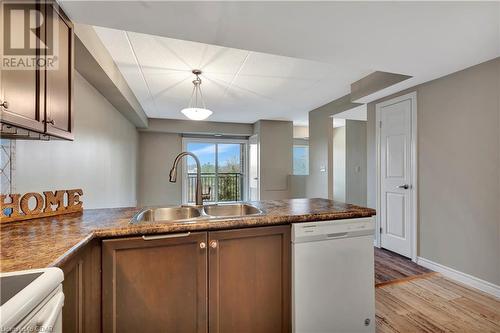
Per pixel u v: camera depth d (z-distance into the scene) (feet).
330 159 14.90
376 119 11.45
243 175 23.00
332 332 5.13
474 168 7.79
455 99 8.29
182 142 21.43
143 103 14.69
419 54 7.04
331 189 14.92
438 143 8.83
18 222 4.47
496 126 7.25
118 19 5.25
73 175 8.13
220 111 16.84
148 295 4.17
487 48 6.69
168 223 4.34
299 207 6.03
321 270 5.06
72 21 5.27
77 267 3.53
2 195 4.43
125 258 4.05
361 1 4.75
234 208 6.63
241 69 9.78
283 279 4.94
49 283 2.47
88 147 9.28
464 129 8.05
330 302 5.12
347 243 5.26
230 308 4.62
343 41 6.31
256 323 4.78
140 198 20.30
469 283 7.91
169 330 4.27
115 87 9.65
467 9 5.02
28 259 2.88
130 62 9.13
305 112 17.11
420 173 9.48
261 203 6.70
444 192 8.65
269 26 5.59
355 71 10.11
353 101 11.64
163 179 20.92
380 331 5.82
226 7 4.90
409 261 9.82
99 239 3.98
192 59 8.89
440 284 8.04
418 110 9.52
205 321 4.46
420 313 6.52
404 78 8.97
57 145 7.20
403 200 10.19
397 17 5.28
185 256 4.35
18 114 3.66
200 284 4.43
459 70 8.13
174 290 4.29
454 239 8.36
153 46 7.96
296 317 4.89
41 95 4.19
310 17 5.27
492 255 7.36
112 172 12.32
